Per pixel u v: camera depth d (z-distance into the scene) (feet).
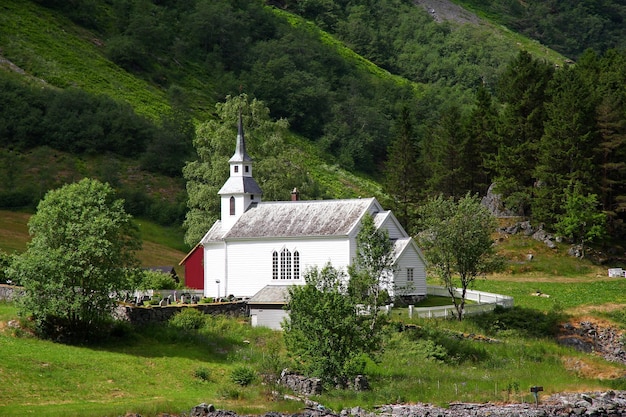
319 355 240.12
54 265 246.47
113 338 260.83
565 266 413.80
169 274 387.75
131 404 202.59
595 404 229.04
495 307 333.42
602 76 511.40
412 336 282.56
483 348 284.41
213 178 432.25
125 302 282.15
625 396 240.32
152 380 227.81
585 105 442.50
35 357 228.63
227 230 367.25
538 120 473.67
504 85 528.22
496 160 469.16
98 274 250.78
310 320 244.01
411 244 337.31
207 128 453.58
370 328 252.21
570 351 295.28
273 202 363.56
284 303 299.38
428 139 568.00
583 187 431.02
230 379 234.99
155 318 279.08
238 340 274.16
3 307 271.90
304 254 338.54
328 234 332.39
